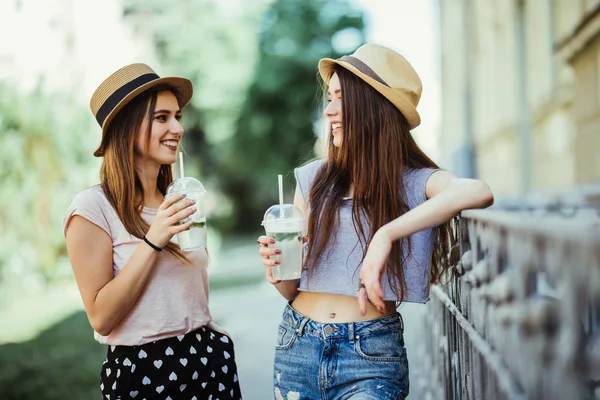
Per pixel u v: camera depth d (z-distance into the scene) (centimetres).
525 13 1137
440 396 265
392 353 202
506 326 128
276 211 199
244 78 2514
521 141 1130
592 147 732
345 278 204
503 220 125
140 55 2091
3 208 996
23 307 952
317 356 204
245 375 485
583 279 86
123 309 202
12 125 1028
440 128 2053
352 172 209
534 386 109
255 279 1173
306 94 2548
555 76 906
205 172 2756
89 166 1179
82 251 204
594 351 90
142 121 212
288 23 2561
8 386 503
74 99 1166
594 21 678
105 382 210
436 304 284
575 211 220
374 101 207
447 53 1902
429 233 206
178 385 210
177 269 213
